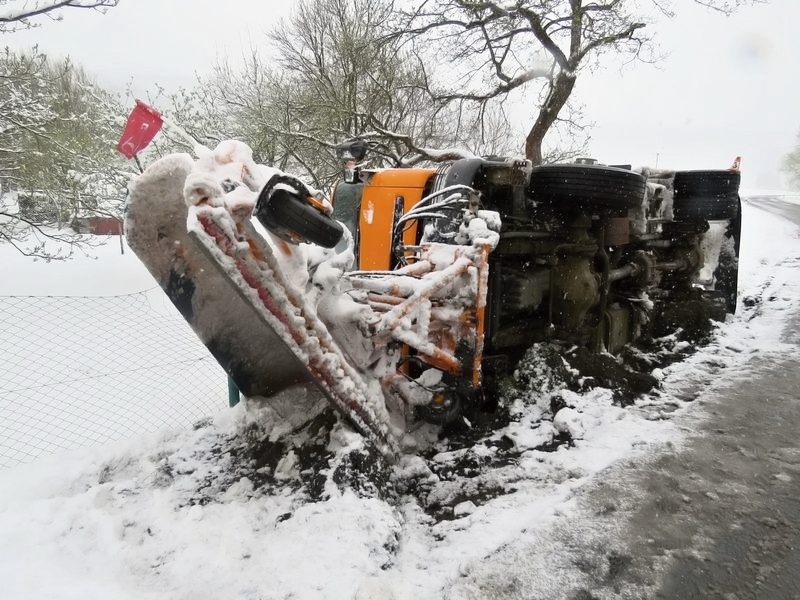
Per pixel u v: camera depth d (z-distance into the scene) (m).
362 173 4.92
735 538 2.70
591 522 2.83
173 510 3.00
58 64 11.60
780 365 5.26
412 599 2.32
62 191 11.77
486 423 4.00
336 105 11.91
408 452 3.62
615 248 5.25
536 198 4.50
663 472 3.29
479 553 2.62
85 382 5.70
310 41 13.52
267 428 3.62
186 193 2.46
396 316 3.34
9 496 3.27
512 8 11.41
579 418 3.82
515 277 4.41
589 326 4.86
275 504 2.95
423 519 2.99
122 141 2.91
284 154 12.36
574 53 11.66
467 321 3.55
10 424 4.79
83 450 3.83
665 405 4.32
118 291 12.50
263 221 2.53
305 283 2.95
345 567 2.40
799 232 17.86
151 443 3.72
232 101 12.99
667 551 2.61
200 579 2.46
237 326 3.38
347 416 3.16
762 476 3.26
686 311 6.24
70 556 2.70
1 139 10.44
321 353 2.93
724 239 7.28
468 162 4.19
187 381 5.65
